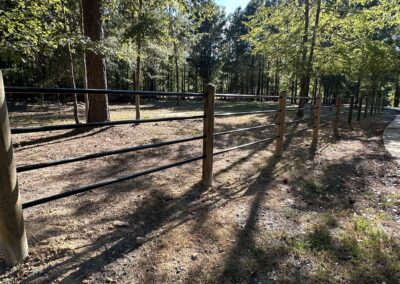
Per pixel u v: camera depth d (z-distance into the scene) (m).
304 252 2.32
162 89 38.53
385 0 10.12
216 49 40.47
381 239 2.51
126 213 2.93
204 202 3.28
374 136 8.39
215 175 4.29
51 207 3.00
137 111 9.94
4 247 1.99
